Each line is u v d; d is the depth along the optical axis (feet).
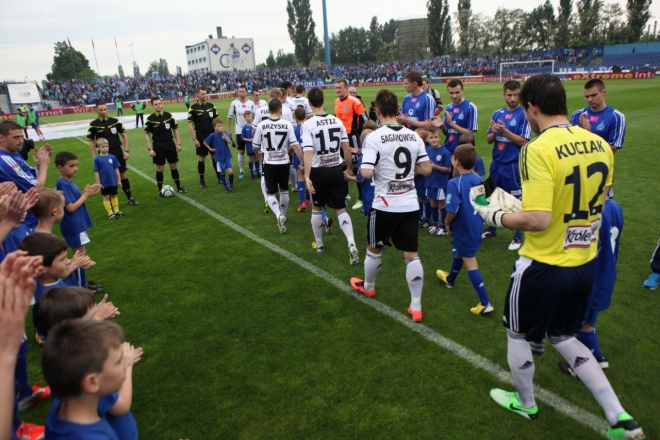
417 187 19.76
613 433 6.96
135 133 67.26
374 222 12.06
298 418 8.75
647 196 22.59
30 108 64.03
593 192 6.91
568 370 9.75
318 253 17.51
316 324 12.21
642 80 114.11
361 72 200.54
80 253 9.90
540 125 7.34
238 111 31.53
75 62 290.56
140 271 16.49
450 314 12.47
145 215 24.08
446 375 9.83
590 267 7.27
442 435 8.18
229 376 10.14
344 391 9.46
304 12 258.16
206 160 40.34
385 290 14.08
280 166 19.94
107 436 5.24
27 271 4.38
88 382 4.91
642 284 13.71
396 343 11.12
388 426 8.44
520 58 190.80
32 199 7.40
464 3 257.55
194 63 316.60
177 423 8.75
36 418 9.29
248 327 12.22
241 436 8.36
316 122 15.96
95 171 22.77
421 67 202.90
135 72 369.91
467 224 11.91
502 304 12.96
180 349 11.31
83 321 5.22
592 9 227.61
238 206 25.08
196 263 17.03
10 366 4.32
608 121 14.88
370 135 11.68
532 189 6.75
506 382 9.54
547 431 8.18
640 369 9.77
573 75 135.03
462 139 17.80
